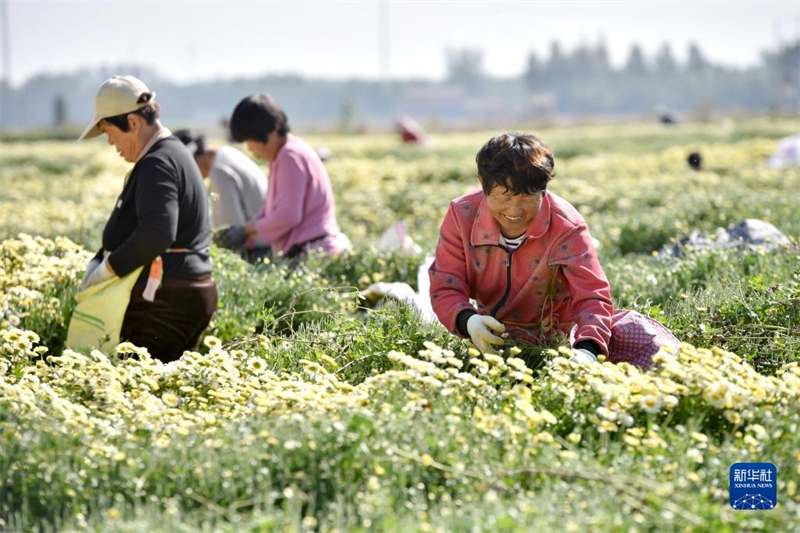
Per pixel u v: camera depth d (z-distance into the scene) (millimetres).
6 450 5570
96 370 7285
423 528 4531
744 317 8609
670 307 9406
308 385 6570
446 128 122125
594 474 5047
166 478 5340
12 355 7863
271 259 13258
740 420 5930
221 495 5164
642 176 30922
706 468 5422
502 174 6746
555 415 6180
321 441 5422
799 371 6398
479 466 5312
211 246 12070
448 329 7555
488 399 6391
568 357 7145
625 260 13625
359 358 7953
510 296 7633
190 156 9367
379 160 46562
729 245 12586
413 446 5461
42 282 10578
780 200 17297
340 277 12812
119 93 8945
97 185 29406
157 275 9125
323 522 4914
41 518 5117
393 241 13875
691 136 66250
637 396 5965
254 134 12688
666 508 4801
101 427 5910
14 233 16953
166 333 9391
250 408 6359
